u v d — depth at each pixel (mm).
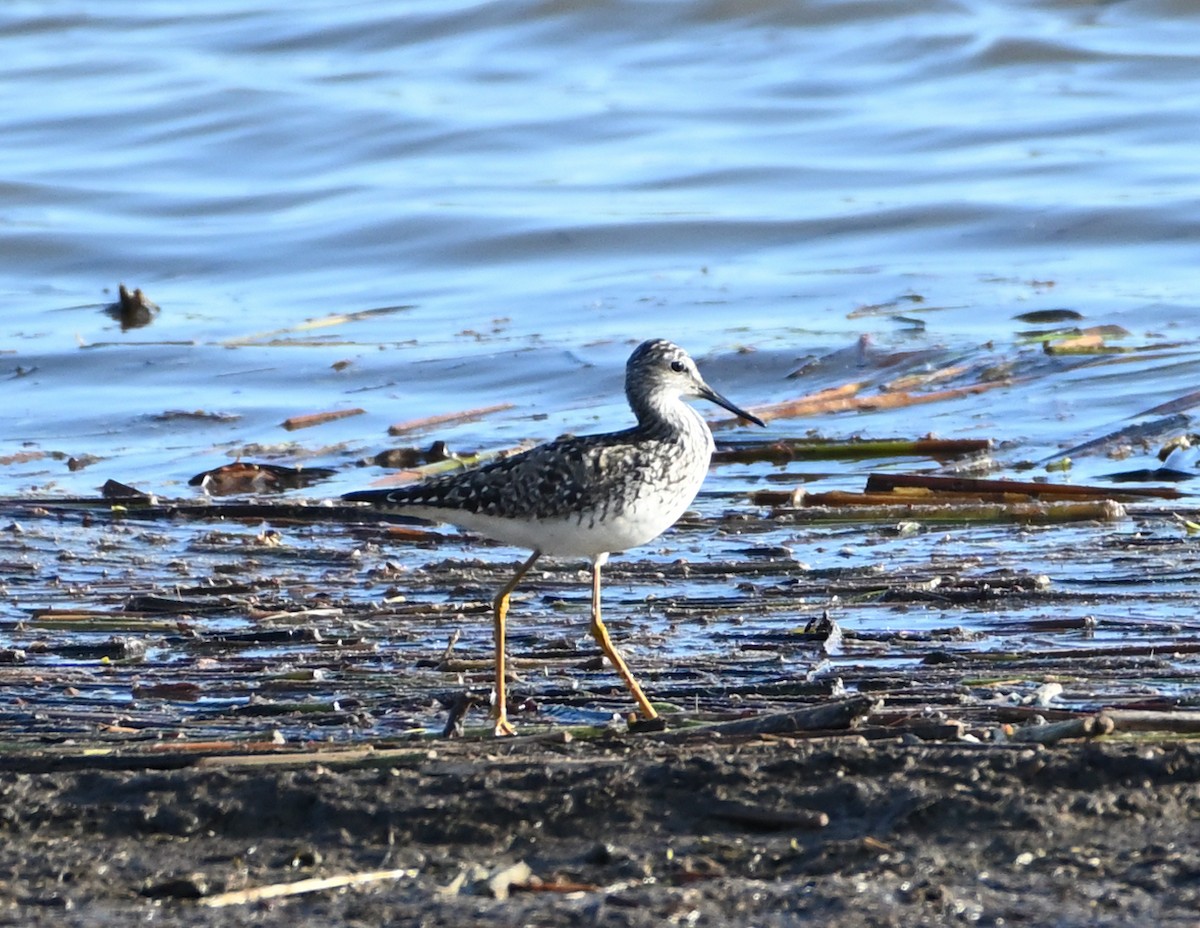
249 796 8008
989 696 9680
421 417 18812
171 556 14406
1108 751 7852
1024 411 17984
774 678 10422
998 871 7039
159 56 32750
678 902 6844
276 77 31375
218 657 11406
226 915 6957
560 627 11930
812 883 6973
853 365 19609
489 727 9547
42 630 12227
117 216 26125
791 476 16484
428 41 32875
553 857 7473
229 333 21844
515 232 24531
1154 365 18875
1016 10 32594
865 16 32625
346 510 15484
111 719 9938
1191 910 6598
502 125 28719
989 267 22844
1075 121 27562
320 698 10344
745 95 29734
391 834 7691
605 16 32812
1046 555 13281
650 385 10609
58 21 34812
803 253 23797
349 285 23609
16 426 19062
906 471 16375
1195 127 27156
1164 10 31938
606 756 8383
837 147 27469
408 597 12953
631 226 24516
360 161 27906
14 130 29141
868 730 8508
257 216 26047
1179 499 14961
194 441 18484
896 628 11625
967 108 28547
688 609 12258
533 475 9969
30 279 24375
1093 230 23625
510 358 20344
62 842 7770
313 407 19375
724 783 7852
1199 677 9992
